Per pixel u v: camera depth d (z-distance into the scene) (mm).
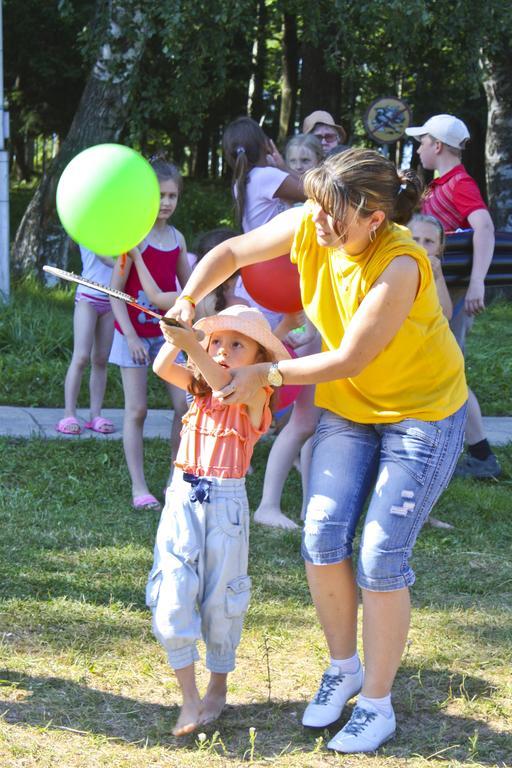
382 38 16578
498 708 4098
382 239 3582
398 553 3703
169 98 16625
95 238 3371
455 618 5070
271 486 6488
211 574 3781
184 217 23125
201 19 14844
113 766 3539
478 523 6770
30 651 4418
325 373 3574
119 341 6590
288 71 26984
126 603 5039
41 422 9047
